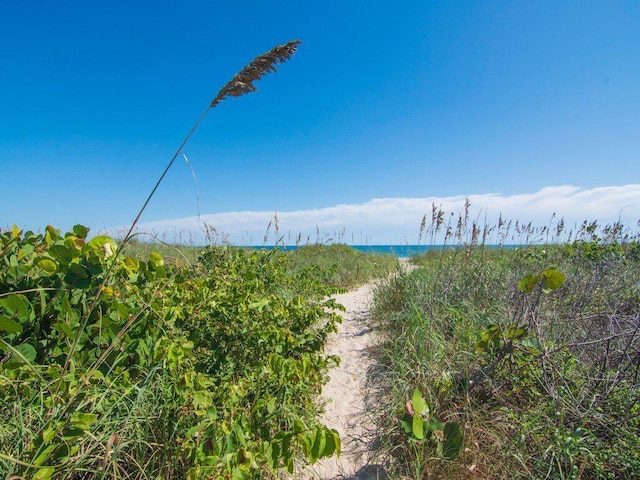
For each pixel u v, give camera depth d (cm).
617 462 193
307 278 561
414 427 212
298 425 152
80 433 137
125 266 228
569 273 483
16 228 227
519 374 273
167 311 229
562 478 184
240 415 170
